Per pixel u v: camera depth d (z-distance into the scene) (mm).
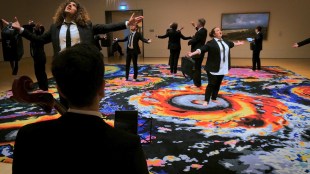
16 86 815
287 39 11633
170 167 2584
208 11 11867
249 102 4809
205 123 3773
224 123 3771
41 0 12477
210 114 4160
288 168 2584
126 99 5039
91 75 718
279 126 3656
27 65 9680
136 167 696
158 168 2564
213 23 11953
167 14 12148
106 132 710
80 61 713
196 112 4262
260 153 2881
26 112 4305
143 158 733
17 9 11727
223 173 2488
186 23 12109
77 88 709
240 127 3623
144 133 3404
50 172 687
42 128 724
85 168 677
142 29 12445
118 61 10781
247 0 11547
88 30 2697
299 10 11305
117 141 699
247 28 11719
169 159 2738
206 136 3324
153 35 12406
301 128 3584
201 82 6582
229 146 3047
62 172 682
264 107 4508
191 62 6090
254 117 4012
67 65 712
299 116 4059
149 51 12602
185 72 6332
